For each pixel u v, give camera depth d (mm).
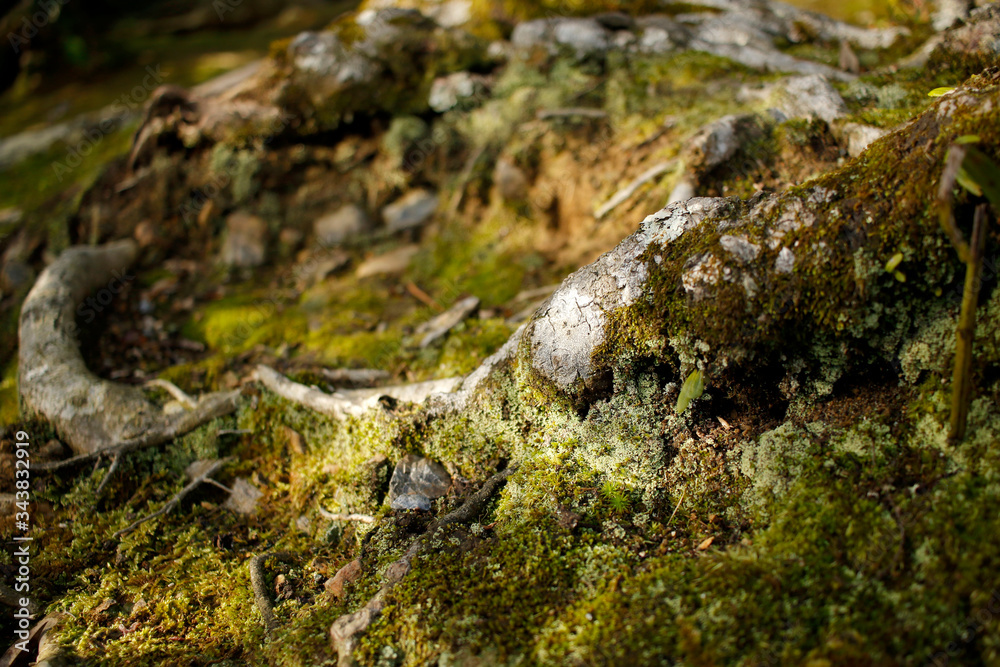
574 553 2143
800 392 2229
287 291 4059
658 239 2275
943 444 1950
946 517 1814
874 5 5551
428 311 3662
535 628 1958
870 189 2020
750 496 2168
